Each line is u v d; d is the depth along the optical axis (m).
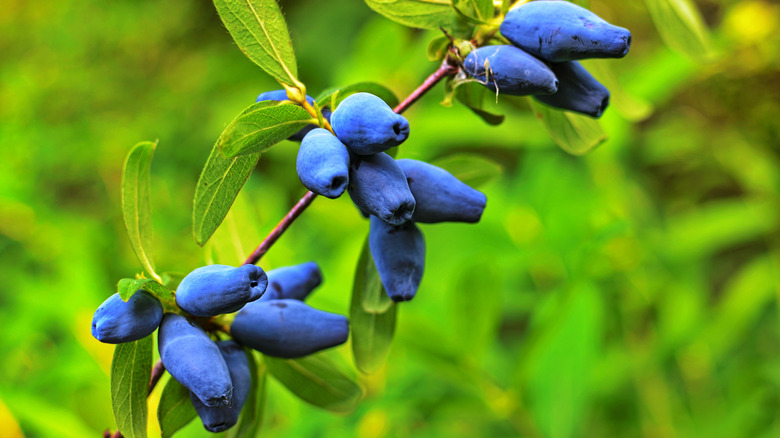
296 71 0.38
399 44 0.79
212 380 0.37
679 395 0.65
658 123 1.03
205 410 0.38
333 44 1.25
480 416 0.58
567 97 0.39
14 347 0.63
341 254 0.63
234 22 0.38
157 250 0.82
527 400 0.50
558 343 0.50
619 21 1.11
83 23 1.22
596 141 0.41
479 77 0.39
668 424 0.61
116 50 1.22
